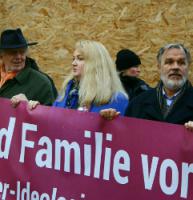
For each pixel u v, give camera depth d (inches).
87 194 339.3
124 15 652.1
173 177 320.2
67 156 344.5
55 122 348.2
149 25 647.8
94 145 338.0
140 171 327.0
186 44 641.0
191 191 316.8
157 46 647.8
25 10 671.1
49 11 666.8
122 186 331.0
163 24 644.7
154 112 347.9
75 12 661.9
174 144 319.9
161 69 346.6
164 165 322.0
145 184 325.7
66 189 343.9
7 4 673.0
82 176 339.9
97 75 361.1
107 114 333.7
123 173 331.0
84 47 366.0
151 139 324.8
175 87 343.0
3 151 361.4
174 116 342.3
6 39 404.5
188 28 640.4
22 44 404.5
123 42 653.9
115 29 654.5
